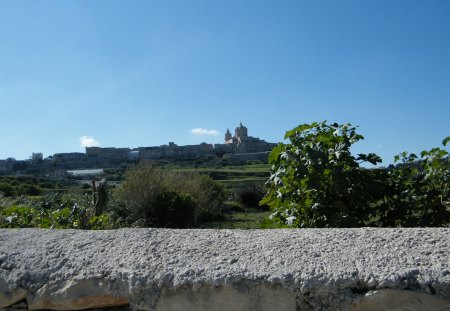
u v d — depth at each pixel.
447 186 3.53
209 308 1.96
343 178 3.31
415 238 2.10
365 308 1.84
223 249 2.18
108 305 2.07
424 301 1.80
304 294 1.88
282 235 2.28
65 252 2.27
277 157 3.52
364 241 2.12
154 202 15.84
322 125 3.57
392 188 3.54
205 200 19.39
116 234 2.41
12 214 5.12
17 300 2.14
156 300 2.00
